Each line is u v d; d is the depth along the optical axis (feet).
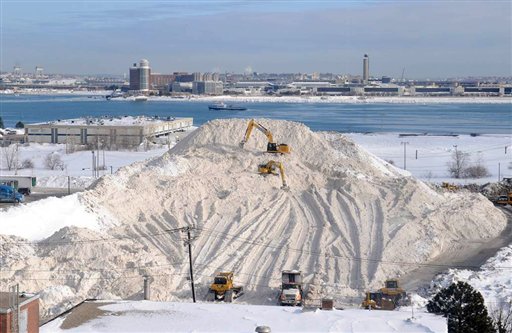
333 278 200.23
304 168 300.61
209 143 324.80
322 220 245.04
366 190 272.92
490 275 200.13
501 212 280.10
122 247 211.41
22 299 92.68
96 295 176.35
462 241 245.65
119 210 245.65
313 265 209.05
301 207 257.55
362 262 212.02
